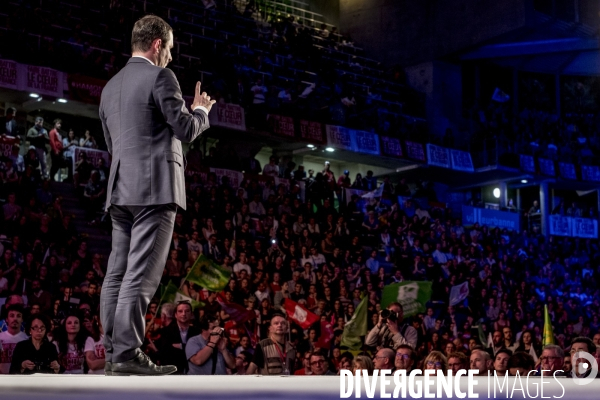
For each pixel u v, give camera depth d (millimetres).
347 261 16406
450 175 24547
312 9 28969
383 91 24922
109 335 3330
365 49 27594
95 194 15648
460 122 26062
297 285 13125
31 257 11633
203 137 20984
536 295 19047
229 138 21062
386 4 27297
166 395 1762
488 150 23547
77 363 8508
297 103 20781
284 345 8250
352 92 23625
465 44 25406
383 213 19422
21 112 18125
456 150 23469
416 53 26406
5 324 9180
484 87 27234
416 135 23062
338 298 13414
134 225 3334
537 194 26703
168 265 12992
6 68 16062
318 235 16859
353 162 23547
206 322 10094
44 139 16359
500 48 25672
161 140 3355
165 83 3338
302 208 17766
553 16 24719
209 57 20281
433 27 26094
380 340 8266
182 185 3422
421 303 11719
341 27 28359
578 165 25047
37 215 13234
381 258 18125
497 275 18750
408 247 18297
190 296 11086
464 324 14898
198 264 10969
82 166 16016
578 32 25438
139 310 3244
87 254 12727
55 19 18828
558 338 15422
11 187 13945
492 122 26031
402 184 21438
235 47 22109
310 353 8750
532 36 25109
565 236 25000
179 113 3311
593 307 19609
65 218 13508
